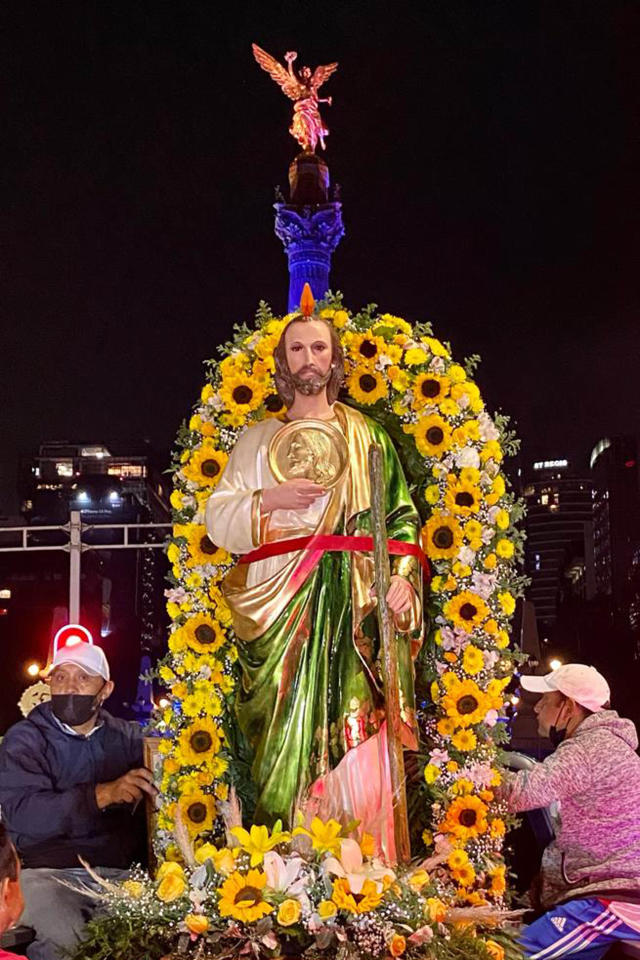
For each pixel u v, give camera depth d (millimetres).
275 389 6973
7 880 3553
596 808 6199
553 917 6074
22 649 52719
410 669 6188
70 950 5859
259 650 6191
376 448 5996
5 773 6488
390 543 6301
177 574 6840
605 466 137625
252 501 6203
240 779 6633
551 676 6688
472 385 6969
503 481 6891
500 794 6375
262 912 5008
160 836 6477
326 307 7156
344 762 5941
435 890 5523
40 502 111188
